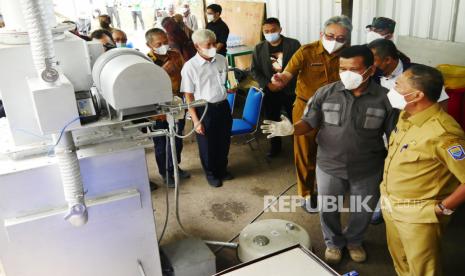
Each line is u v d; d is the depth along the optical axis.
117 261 1.97
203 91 3.28
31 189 1.67
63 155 1.54
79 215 1.62
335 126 2.23
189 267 2.27
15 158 1.70
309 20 5.09
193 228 3.04
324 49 2.97
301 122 2.34
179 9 8.23
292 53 3.78
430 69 1.74
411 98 1.75
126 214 1.89
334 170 2.33
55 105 1.40
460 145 1.64
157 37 3.42
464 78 3.18
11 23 1.61
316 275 1.50
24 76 1.61
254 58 3.96
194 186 3.70
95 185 1.78
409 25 3.88
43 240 1.75
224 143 3.56
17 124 1.68
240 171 3.96
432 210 1.79
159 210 3.32
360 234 2.51
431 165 1.77
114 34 4.48
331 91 2.25
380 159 2.30
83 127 1.55
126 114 1.58
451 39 3.57
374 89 2.16
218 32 5.42
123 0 10.36
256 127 3.88
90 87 1.80
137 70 1.45
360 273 2.48
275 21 3.68
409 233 1.89
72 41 1.71
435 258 1.91
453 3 3.46
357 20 4.30
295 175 3.80
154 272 2.09
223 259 2.65
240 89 5.45
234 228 3.02
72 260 1.85
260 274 1.51
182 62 3.64
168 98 1.54
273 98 3.90
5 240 1.70
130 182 1.85
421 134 1.76
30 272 1.78
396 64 2.63
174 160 2.17
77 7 9.82
